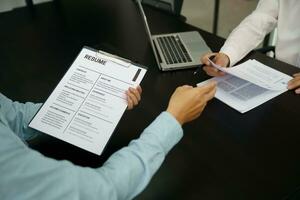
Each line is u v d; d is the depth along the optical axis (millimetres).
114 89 833
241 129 957
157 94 1117
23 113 940
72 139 764
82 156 872
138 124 988
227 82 1165
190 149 893
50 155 879
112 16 1726
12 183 488
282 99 1070
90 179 562
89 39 1502
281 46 1458
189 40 1414
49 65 1315
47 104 815
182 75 1217
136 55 1348
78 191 533
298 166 829
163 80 1190
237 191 767
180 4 1850
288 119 987
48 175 518
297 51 1418
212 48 1374
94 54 894
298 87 1110
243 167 832
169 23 1607
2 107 885
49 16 1769
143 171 639
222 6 3723
